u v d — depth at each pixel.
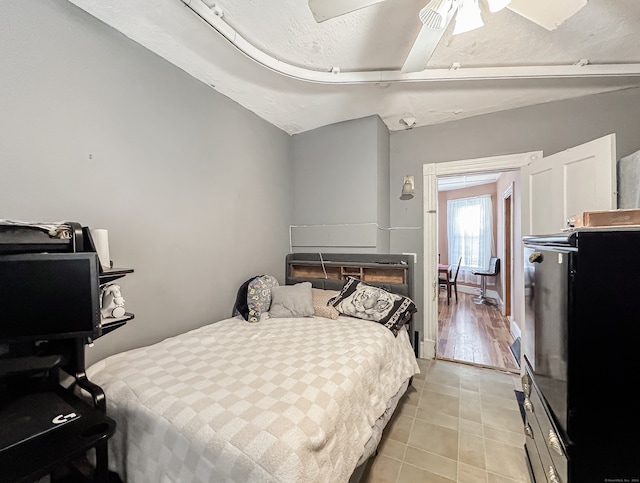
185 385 1.20
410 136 3.04
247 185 2.57
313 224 3.09
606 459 0.83
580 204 2.00
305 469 0.86
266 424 0.95
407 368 2.07
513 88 2.22
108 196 1.56
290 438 0.90
